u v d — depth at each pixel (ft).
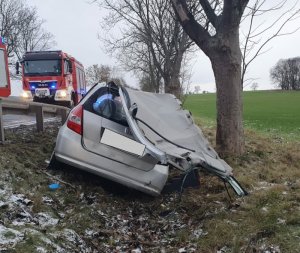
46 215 19.29
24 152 27.68
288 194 22.18
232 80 30.68
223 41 30.01
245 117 144.66
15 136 34.40
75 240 17.61
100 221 20.68
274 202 21.09
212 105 220.84
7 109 38.75
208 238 18.53
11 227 16.35
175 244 18.95
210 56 30.86
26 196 20.31
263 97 288.92
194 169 24.09
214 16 30.76
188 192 25.02
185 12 30.63
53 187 22.84
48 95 76.28
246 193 23.00
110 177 23.08
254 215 19.76
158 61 59.93
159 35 57.36
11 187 20.66
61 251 15.99
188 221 21.17
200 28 30.76
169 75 58.23
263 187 25.07
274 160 34.45
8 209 18.11
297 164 35.09
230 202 22.44
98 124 23.52
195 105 222.48
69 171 25.30
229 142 31.27
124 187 24.70
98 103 24.31
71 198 22.34
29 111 40.55
